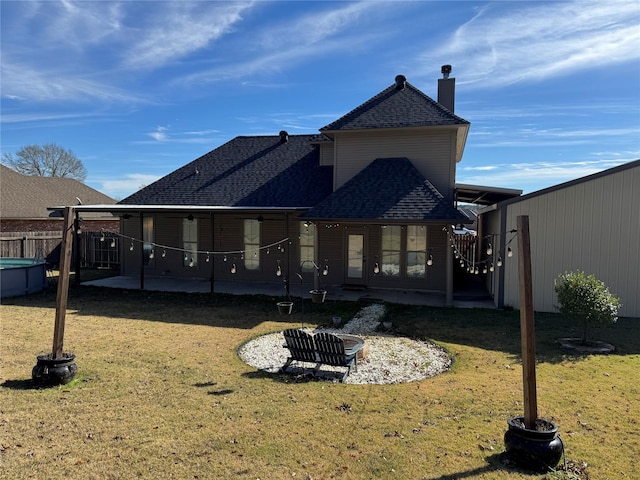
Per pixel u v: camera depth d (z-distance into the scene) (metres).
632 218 10.33
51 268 18.56
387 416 5.16
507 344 8.34
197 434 4.64
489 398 5.71
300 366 7.14
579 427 4.89
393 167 13.68
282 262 15.39
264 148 18.42
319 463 4.11
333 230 14.71
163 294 13.47
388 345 8.37
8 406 5.26
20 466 3.97
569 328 9.46
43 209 25.91
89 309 11.34
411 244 14.02
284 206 14.76
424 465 4.09
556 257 10.88
